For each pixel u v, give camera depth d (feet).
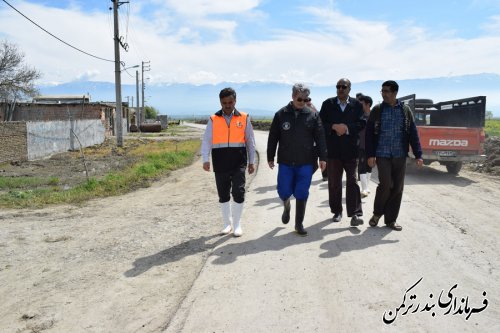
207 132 17.80
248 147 18.26
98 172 45.50
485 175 37.45
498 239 17.06
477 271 13.61
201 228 20.13
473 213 21.83
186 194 30.81
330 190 19.65
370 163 18.11
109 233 20.03
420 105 45.16
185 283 13.51
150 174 40.96
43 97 130.62
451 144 35.63
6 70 105.70
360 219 18.74
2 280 14.39
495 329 10.15
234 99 17.39
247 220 20.74
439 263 14.30
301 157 17.19
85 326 10.98
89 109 110.63
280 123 17.29
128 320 11.21
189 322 10.75
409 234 17.71
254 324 10.55
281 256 15.23
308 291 12.29
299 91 16.71
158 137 122.31
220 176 17.98
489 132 92.94
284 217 18.08
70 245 18.25
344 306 11.33
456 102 40.06
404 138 17.72
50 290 13.37
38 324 11.17
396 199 18.31
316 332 10.08
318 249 15.89
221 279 13.34
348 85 18.33
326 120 18.95
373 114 17.88
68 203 28.12
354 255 15.15
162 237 18.94
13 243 18.67
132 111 210.18
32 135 59.72
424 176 36.88
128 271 14.78
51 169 48.62
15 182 36.81
